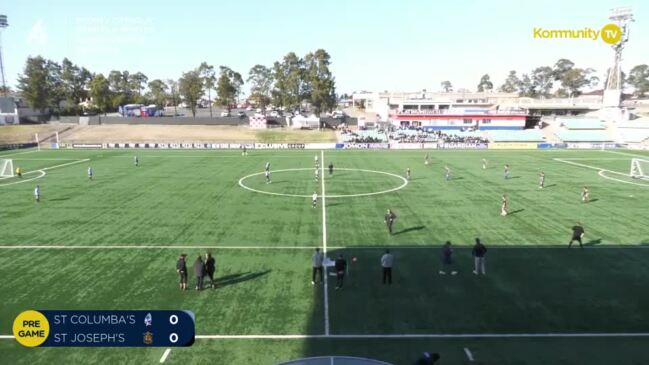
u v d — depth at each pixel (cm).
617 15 10612
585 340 1786
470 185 5009
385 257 2297
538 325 1900
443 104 13675
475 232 3238
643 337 1805
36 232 3209
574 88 18488
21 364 1611
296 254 2775
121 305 2064
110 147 9162
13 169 6119
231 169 6194
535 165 6588
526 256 2731
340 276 2256
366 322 1922
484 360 1648
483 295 2189
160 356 1664
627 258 2694
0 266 2545
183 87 13612
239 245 2947
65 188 4812
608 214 3728
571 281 2359
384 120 13425
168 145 9188
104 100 13512
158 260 2658
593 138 10225
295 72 12938
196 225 3409
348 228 3338
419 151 8556
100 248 2869
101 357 1658
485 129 11606
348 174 5781
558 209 3903
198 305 2072
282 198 4350
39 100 12706
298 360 1402
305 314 1989
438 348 1727
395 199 4312
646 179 5400
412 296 2178
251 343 1755
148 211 3831
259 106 18450
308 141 10244
